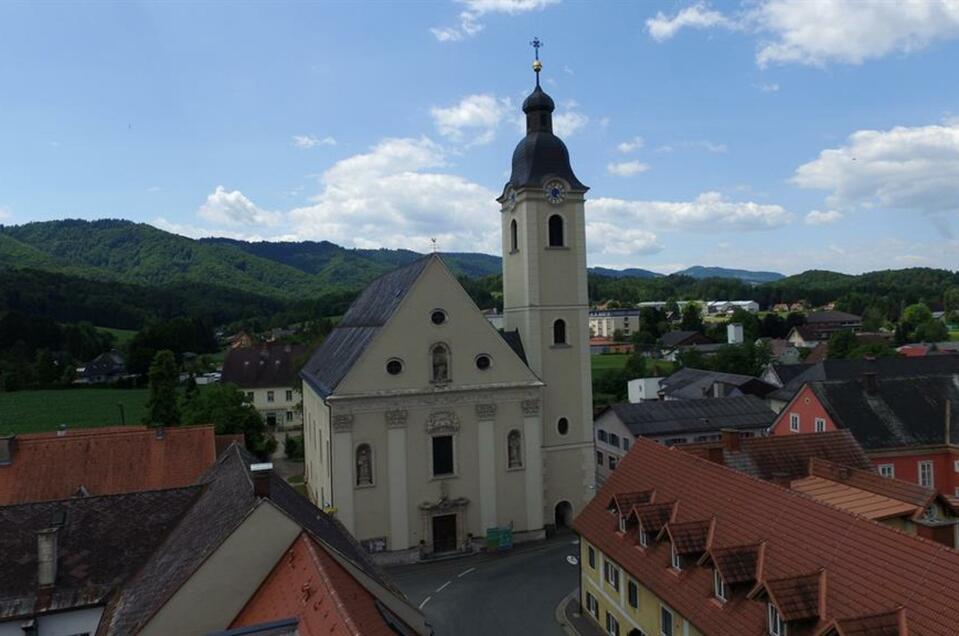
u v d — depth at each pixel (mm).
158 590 21828
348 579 20531
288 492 27547
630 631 30375
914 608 17703
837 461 36375
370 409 44969
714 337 183750
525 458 48312
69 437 41688
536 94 52938
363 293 64688
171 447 42375
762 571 22812
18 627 23172
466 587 40594
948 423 50344
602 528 33438
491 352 47625
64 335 161250
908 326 166500
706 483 29391
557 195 51688
